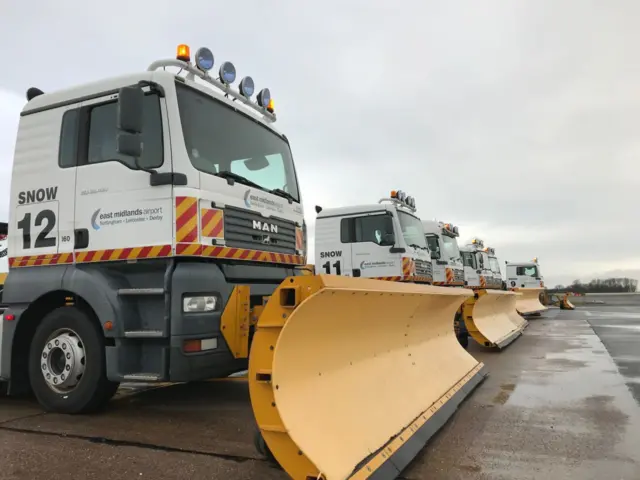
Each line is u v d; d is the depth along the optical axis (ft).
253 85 19.21
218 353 14.32
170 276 13.91
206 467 11.16
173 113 14.61
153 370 14.01
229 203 15.37
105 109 15.71
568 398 18.22
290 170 19.99
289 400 9.39
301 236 19.52
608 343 35.32
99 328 15.05
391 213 36.04
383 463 10.23
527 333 44.32
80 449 12.41
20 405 17.53
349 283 10.26
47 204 16.17
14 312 16.16
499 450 12.50
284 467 9.04
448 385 17.21
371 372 12.80
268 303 9.64
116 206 14.92
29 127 16.97
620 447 12.74
